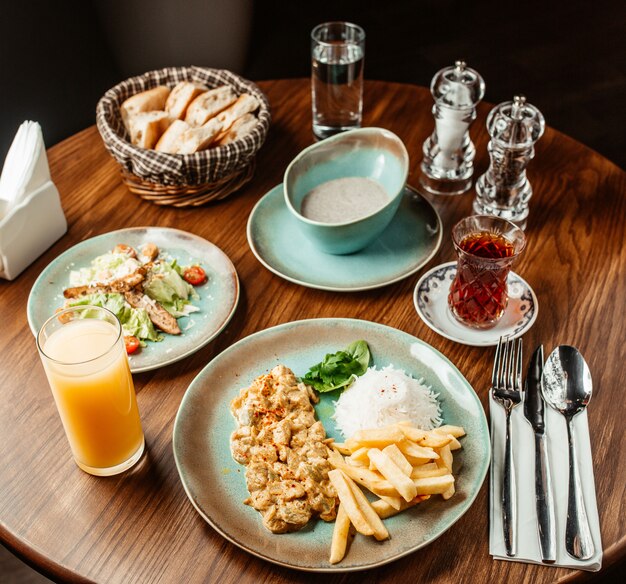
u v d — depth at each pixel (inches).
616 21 95.0
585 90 85.0
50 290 38.8
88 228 42.5
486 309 36.8
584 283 39.4
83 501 31.9
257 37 92.0
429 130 48.0
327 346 36.2
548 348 36.8
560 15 96.3
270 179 45.2
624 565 46.9
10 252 39.1
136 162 41.6
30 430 34.1
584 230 41.9
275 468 31.8
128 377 31.5
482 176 43.3
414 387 34.1
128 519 31.4
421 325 37.8
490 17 96.3
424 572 29.9
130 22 72.1
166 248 40.8
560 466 32.4
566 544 30.1
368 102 50.1
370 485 30.8
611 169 45.4
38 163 39.7
